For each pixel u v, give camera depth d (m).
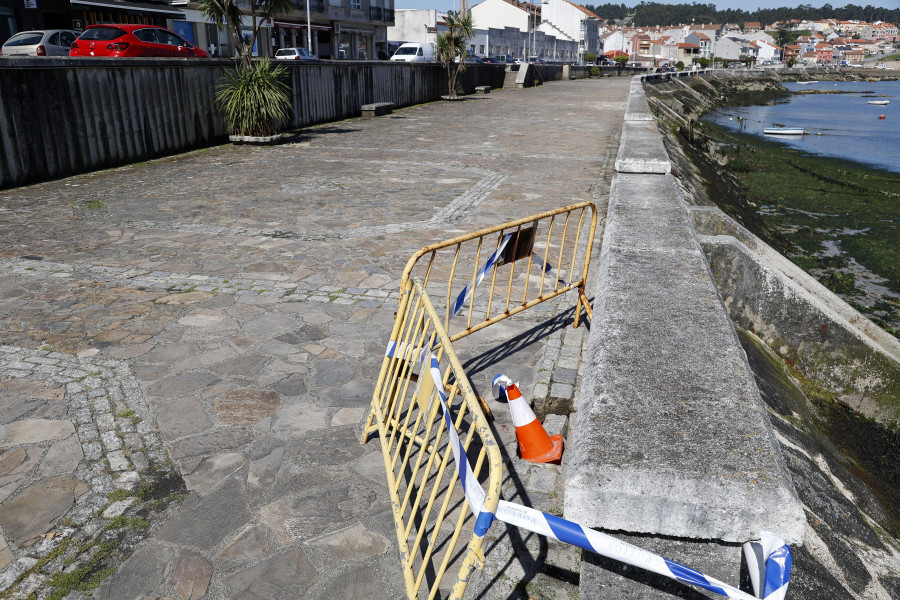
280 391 4.07
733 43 168.88
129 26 17.95
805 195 23.77
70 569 2.62
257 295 5.68
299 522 2.91
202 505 3.02
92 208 8.85
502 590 2.52
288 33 43.66
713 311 2.58
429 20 66.88
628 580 1.71
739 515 1.50
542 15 113.25
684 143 23.31
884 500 5.40
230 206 8.98
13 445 3.46
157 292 5.74
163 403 3.91
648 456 1.60
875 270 15.35
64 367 4.34
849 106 80.38
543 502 3.03
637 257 3.44
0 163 9.94
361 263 6.56
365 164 12.36
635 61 132.88
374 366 4.41
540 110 23.94
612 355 2.16
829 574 3.32
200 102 14.48
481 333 4.96
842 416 6.52
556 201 9.25
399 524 2.55
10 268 6.33
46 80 10.62
